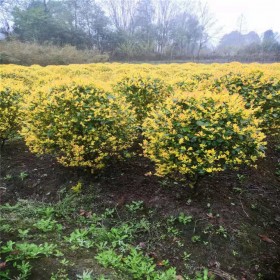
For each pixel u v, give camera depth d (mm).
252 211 3914
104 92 4195
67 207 3832
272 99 4781
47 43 29000
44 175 4547
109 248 3041
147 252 3213
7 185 4430
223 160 3543
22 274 2361
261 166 4965
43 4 38688
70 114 3979
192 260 3154
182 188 4047
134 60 31906
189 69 9727
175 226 3512
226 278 2998
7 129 4945
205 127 3312
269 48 33875
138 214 3736
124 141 4219
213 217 3586
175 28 42625
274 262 3316
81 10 35938
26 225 3191
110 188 4176
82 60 23109
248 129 3361
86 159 4250
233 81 5148
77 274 2488
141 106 5266
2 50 19781
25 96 4785
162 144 3432
